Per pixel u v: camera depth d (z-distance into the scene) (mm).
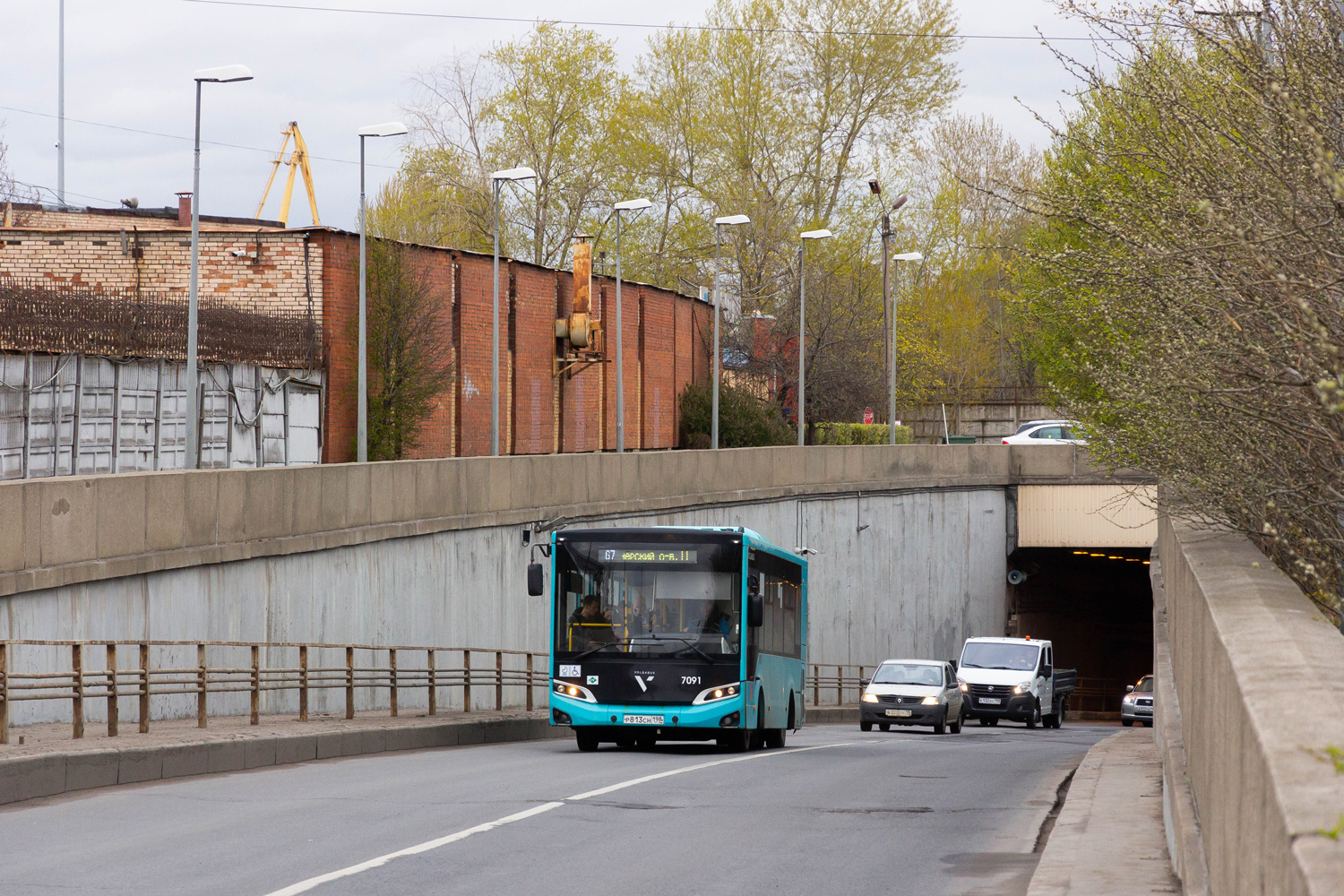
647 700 34531
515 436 71312
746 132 100250
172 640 33656
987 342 121875
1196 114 14648
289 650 38438
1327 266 10898
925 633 79125
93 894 13969
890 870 16250
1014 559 86875
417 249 62031
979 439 111438
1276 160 12852
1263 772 5590
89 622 30781
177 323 45656
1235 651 7863
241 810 20766
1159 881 13586
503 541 49562
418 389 56312
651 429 86375
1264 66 13539
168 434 45000
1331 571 14141
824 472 71125
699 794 23875
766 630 37406
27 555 28719
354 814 20250
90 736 27000
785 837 18812
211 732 29531
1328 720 5957
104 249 57344
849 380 100938
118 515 31750
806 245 100500
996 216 114500
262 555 37031
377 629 42500
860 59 98625
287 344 51938
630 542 35312
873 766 31422
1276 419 12469
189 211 82250
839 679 68812
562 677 34906
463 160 101625
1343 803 4844
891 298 112062
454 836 18141
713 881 15336
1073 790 22531
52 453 40188
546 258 103500
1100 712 95250
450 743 37250
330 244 55281
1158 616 27078
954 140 120375
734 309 101438
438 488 45531
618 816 20500
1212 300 13516
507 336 71062
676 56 102312
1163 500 21641
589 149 103125
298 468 38781
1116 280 16344
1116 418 21625
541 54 101438
